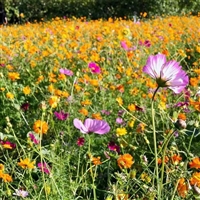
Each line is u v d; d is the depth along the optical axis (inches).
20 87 86.0
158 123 65.7
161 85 29.8
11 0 334.0
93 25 209.2
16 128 70.8
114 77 93.7
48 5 334.0
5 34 157.9
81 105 72.3
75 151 59.7
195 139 60.2
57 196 46.7
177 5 319.6
